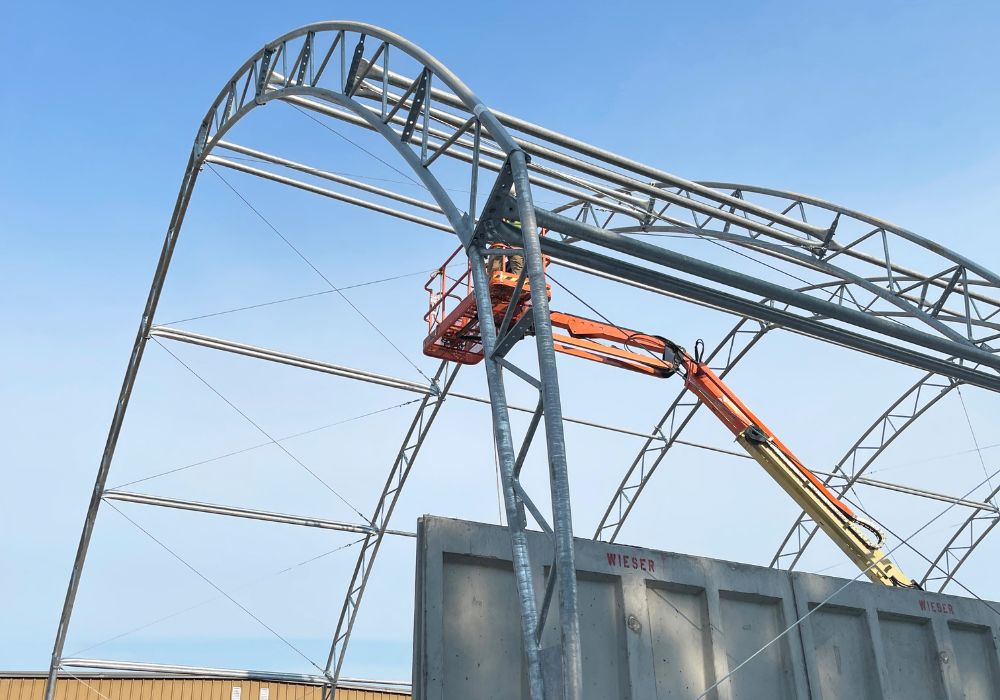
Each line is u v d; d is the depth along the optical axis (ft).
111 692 109.50
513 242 45.96
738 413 64.49
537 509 36.96
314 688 116.98
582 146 60.49
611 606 35.04
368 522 106.63
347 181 83.35
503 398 40.96
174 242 84.69
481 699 31.32
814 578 39.81
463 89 47.42
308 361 93.45
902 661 41.52
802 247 67.97
